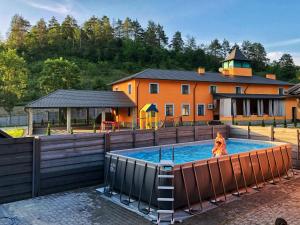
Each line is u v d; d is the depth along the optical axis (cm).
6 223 559
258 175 832
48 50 7819
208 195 683
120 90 3306
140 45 8425
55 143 754
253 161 816
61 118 3459
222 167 720
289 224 548
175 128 1160
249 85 3681
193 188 645
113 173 769
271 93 3872
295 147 1079
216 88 3450
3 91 3753
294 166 1076
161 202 590
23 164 701
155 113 2631
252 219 575
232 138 1320
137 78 2903
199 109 3325
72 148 788
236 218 582
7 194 675
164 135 1108
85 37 9162
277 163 905
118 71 6919
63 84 4241
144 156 945
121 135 923
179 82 3192
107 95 2992
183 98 3216
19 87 4050
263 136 1222
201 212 618
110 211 625
